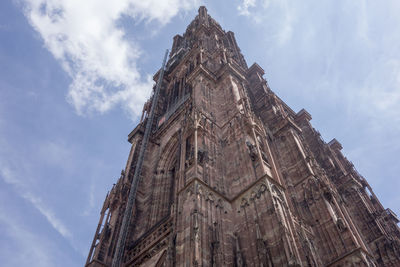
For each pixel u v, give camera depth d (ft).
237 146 111.24
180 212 87.92
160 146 174.70
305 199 116.88
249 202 88.17
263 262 70.59
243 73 220.43
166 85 250.37
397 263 127.75
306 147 154.61
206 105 140.97
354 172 191.72
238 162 104.78
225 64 171.94
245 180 96.53
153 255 105.40
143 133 193.47
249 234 80.84
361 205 154.40
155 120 205.98
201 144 110.73
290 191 120.98
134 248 118.52
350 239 96.32
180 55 278.67
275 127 163.53
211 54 223.92
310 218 109.81
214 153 110.93
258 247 73.97
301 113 223.30
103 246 122.52
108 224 132.77
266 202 83.61
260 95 201.26
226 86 155.84
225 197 93.61
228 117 131.64
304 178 124.47
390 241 135.85
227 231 83.92
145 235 117.39
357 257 91.40
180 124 169.89
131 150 184.34
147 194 150.10
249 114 121.49
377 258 133.80
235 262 75.97
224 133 123.34
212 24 306.14
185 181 97.66
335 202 111.65
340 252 95.91
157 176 156.25
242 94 151.84
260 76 227.61
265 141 111.75
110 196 146.41
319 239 102.68
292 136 150.51
